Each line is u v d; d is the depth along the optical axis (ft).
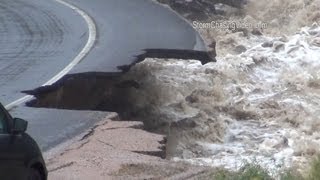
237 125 143.23
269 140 130.93
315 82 173.88
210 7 251.80
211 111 148.25
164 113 139.85
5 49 158.10
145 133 92.99
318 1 258.16
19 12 204.64
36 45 161.58
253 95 165.89
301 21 250.57
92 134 92.32
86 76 129.49
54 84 121.80
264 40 230.89
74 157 79.92
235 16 259.80
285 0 265.75
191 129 135.74
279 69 185.78
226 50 216.13
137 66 159.94
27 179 60.13
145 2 223.51
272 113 150.41
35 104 112.68
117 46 157.17
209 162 112.78
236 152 125.59
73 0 224.94
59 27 183.01
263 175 69.26
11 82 125.39
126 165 76.13
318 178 68.85
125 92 142.10
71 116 103.30
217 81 167.84
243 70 178.91
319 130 141.59
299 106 155.74
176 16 201.05
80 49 155.53
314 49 202.39
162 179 72.18
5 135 58.44
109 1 223.92
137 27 182.09
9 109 107.14
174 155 123.44
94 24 185.78
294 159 116.88
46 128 95.86
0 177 56.08
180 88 156.56
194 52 152.66
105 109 134.00
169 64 173.58
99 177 71.41
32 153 61.21
